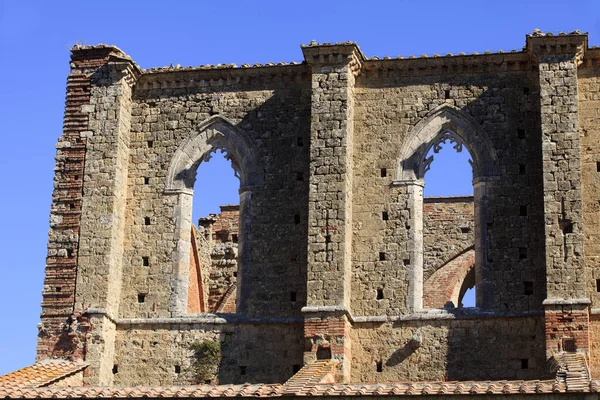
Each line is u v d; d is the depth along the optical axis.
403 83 54.19
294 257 52.62
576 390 41.81
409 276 51.56
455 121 53.28
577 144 50.69
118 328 52.84
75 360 51.56
